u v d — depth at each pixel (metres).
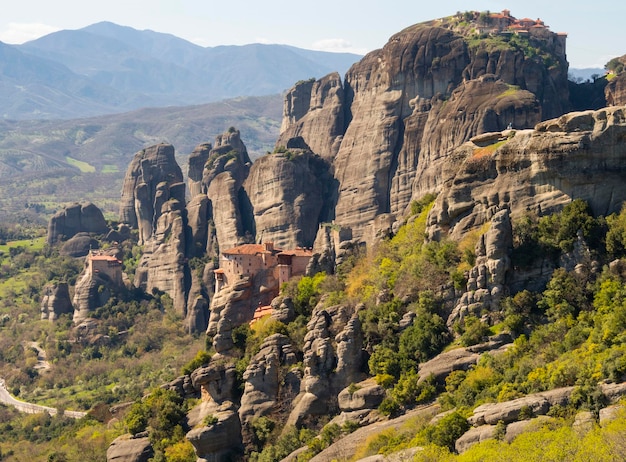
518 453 181.50
